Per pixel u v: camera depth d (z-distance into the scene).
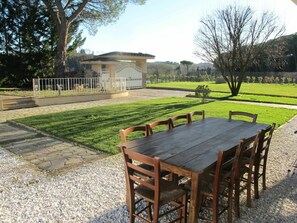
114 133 6.10
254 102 12.34
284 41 16.48
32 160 4.42
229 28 14.31
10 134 6.14
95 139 5.61
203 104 11.34
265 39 14.31
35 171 3.95
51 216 2.74
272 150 5.00
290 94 15.52
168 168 2.27
